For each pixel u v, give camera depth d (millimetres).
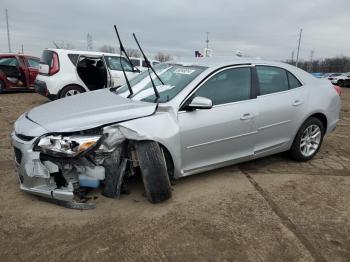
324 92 5281
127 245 3078
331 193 4270
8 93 13078
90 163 3594
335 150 6055
